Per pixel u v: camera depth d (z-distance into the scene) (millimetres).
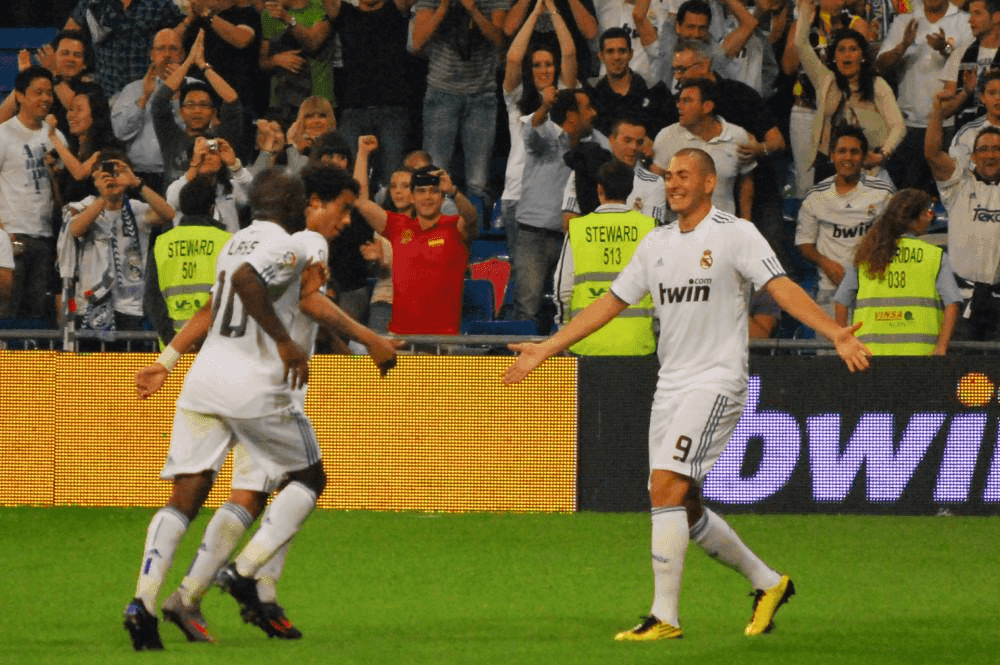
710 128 27609
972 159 27281
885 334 23203
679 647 13508
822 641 13891
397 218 25141
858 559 19281
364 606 16047
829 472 23031
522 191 28500
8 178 28297
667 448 13953
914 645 13680
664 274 14203
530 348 14773
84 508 23719
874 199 27266
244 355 13594
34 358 23891
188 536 21266
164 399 23672
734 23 32219
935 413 22844
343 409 23547
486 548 20109
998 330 26562
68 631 14406
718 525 14227
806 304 13789
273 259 13281
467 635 14258
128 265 26781
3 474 24016
